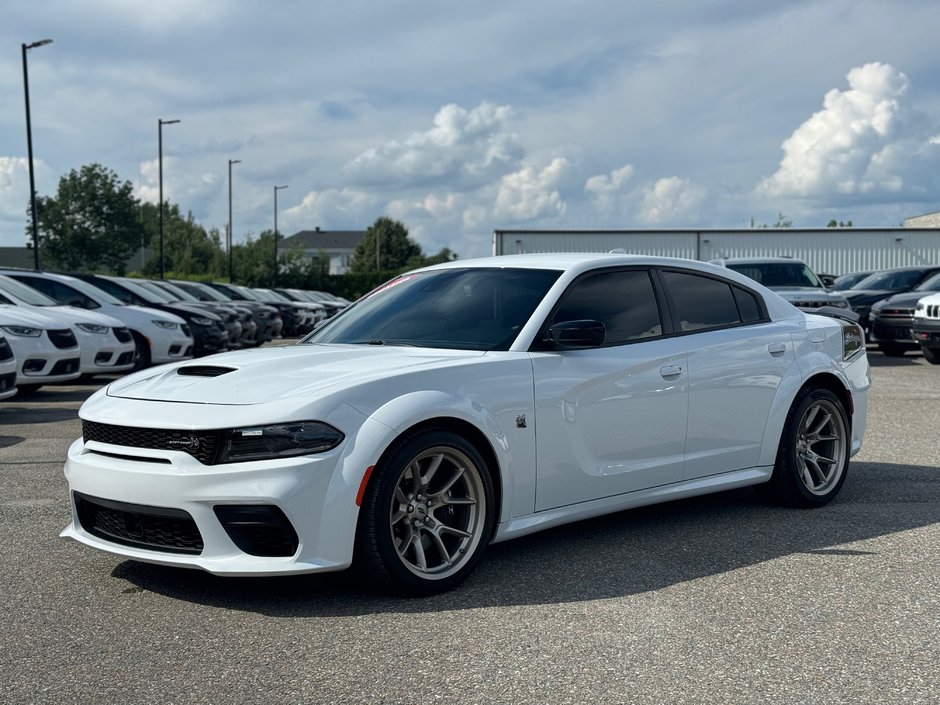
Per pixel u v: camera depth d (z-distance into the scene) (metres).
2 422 9.12
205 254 81.38
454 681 2.98
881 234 36.97
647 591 3.91
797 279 14.62
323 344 4.71
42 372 10.80
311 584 4.02
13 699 2.87
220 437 3.60
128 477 3.70
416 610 3.67
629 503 4.67
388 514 3.73
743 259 15.17
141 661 3.17
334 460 3.61
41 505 5.53
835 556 4.45
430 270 5.23
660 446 4.76
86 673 3.07
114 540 3.91
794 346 5.46
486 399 4.05
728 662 3.14
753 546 4.63
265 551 3.65
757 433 5.24
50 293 14.23
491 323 4.48
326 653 3.23
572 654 3.21
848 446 5.70
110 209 72.31
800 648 3.26
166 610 3.69
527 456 4.18
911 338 15.41
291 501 3.53
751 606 3.71
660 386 4.72
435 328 4.58
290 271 59.84
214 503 3.56
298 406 3.62
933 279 17.45
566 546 4.63
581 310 4.60
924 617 3.58
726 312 5.28
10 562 4.37
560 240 36.75
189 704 2.83
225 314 18.89
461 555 3.98
